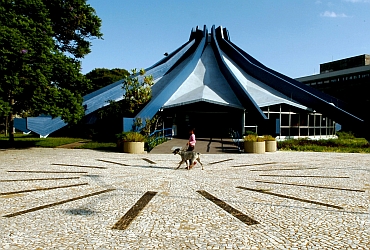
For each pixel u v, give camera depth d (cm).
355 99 5784
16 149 2138
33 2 2048
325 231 546
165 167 1320
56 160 1545
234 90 3094
